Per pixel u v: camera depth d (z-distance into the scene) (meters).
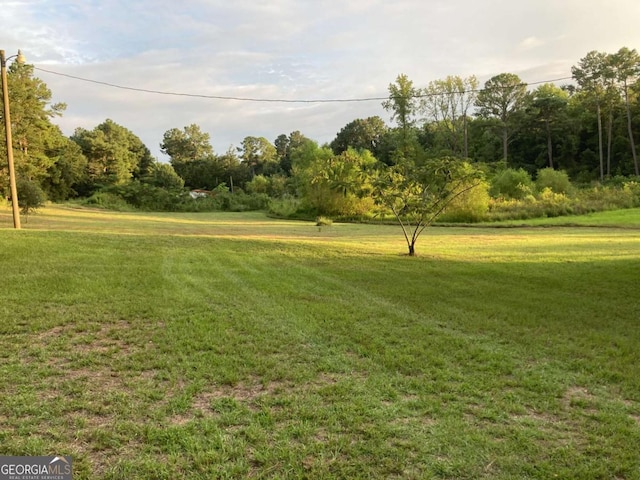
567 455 2.90
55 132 54.78
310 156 53.12
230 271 9.84
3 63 16.52
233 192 77.56
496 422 3.35
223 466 2.67
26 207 23.39
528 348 5.10
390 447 2.93
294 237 21.19
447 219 34.88
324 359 4.58
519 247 16.73
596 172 62.19
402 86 58.41
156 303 6.66
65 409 3.33
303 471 2.65
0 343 4.78
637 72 59.06
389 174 13.70
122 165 69.75
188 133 100.31
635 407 3.67
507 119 67.75
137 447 2.86
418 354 4.82
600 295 8.00
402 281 9.27
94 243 12.69
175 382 3.89
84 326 5.43
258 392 3.78
